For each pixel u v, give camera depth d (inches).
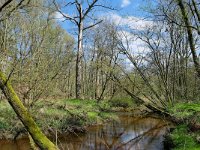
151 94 1092.5
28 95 627.5
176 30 1133.1
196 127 577.9
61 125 711.7
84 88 1870.1
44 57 723.4
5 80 170.6
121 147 653.9
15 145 594.9
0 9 206.8
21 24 631.2
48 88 743.7
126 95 1478.8
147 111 1153.4
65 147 617.6
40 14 665.6
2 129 637.9
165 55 1177.4
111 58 1293.1
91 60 1772.9
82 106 1006.4
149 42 1160.2
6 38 514.3
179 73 1178.0
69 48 1242.6
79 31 1240.2
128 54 1142.3
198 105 875.4
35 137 171.9
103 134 782.5
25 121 171.3
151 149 628.1
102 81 1668.3
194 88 1122.7
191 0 544.1
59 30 1078.4
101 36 1585.9
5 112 693.3
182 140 536.7
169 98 1050.7
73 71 1574.8
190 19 617.9
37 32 676.1
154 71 1208.2
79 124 794.8
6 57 484.1
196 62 597.3
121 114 1219.9
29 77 623.5
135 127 918.4
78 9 1216.8
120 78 1318.9
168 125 842.2
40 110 724.7
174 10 613.6
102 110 1117.1
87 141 687.7
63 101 956.6
